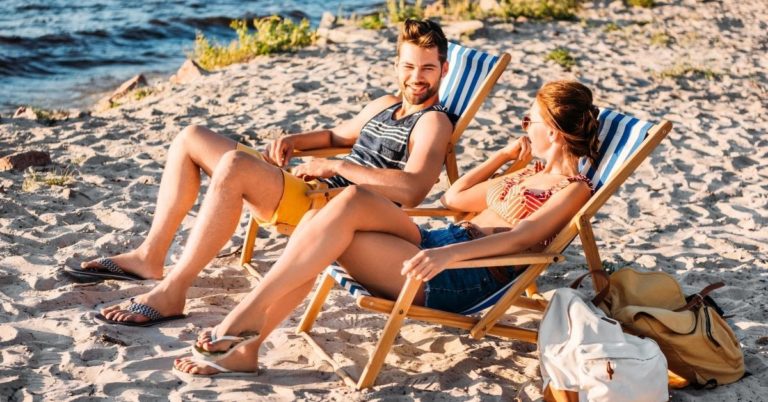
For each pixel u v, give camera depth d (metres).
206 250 3.68
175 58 14.80
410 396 3.20
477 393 3.26
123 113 8.66
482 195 3.79
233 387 3.20
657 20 14.17
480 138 7.43
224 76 10.27
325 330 3.79
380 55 11.12
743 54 12.04
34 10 18.75
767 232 5.38
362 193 3.19
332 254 3.14
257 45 11.67
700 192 6.18
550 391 3.12
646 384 2.96
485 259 3.19
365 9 20.14
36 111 8.60
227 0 21.06
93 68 13.70
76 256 4.52
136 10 19.25
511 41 12.13
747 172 6.77
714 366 3.25
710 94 9.67
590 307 3.18
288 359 3.49
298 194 3.60
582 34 12.87
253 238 4.46
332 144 4.58
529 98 9.02
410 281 3.11
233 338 3.10
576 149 3.44
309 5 20.89
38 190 5.61
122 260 4.09
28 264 4.36
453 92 4.64
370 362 3.22
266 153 4.45
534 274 3.33
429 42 4.02
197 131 3.96
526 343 3.75
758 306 4.15
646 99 9.29
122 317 3.67
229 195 3.54
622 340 3.03
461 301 3.37
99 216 5.18
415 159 3.94
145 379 3.24
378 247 3.23
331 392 3.21
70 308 3.89
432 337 3.78
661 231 5.35
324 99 8.73
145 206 5.44
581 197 3.40
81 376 3.28
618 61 11.20
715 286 3.39
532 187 3.53
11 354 3.39
